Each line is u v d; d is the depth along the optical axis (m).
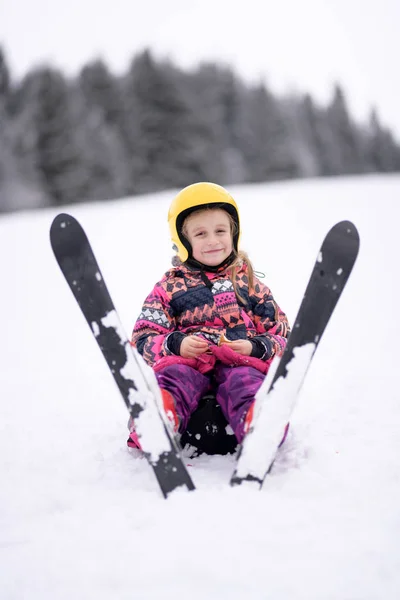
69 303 6.64
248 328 2.39
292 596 1.22
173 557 1.35
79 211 17.39
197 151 36.47
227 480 1.85
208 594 1.23
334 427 2.38
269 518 1.52
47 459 2.19
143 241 11.07
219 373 2.24
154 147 36.19
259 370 2.19
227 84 45.19
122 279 7.52
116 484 1.89
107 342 1.83
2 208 35.72
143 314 2.37
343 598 1.21
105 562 1.37
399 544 1.41
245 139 43.72
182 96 36.81
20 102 42.53
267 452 1.73
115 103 38.56
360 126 57.75
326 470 1.90
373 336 4.27
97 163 36.09
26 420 2.78
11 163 36.25
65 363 4.11
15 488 1.92
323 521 1.53
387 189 18.11
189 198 2.45
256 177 43.03
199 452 2.17
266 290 2.50
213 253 2.43
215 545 1.39
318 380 3.20
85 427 2.64
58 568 1.38
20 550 1.49
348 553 1.37
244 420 1.90
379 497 1.68
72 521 1.61
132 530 1.52
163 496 1.70
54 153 35.47
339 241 1.85
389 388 2.93
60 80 36.06
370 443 2.16
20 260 9.80
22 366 4.08
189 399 2.08
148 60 36.75
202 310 2.38
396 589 1.24
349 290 6.16
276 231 11.46
